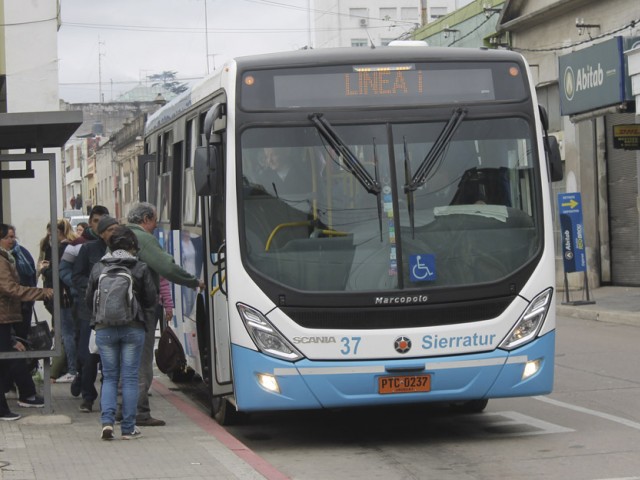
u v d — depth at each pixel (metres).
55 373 14.66
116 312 10.28
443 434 11.25
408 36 43.16
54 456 9.67
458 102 10.56
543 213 10.52
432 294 10.09
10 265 11.54
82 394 12.58
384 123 10.41
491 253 10.30
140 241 11.36
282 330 10.00
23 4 17.58
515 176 10.53
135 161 60.53
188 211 13.50
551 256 10.50
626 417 11.88
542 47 31.77
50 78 17.67
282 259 10.12
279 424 12.30
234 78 10.48
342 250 10.14
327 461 10.06
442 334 10.05
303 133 10.38
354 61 10.55
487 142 10.52
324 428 11.95
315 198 10.24
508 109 10.63
